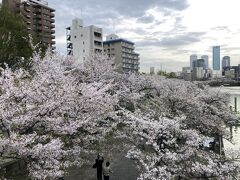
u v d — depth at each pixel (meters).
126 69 95.88
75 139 14.18
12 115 9.84
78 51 80.25
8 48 26.05
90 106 14.16
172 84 32.16
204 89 32.28
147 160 12.16
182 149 12.08
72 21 82.56
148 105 22.92
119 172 16.11
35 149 9.32
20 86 11.03
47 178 10.38
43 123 11.10
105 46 97.19
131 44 100.94
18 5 69.31
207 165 11.34
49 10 78.44
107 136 17.69
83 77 25.67
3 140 8.95
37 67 18.95
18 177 12.05
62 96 11.73
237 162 11.48
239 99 60.72
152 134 12.09
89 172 15.84
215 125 23.09
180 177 11.68
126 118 14.68
